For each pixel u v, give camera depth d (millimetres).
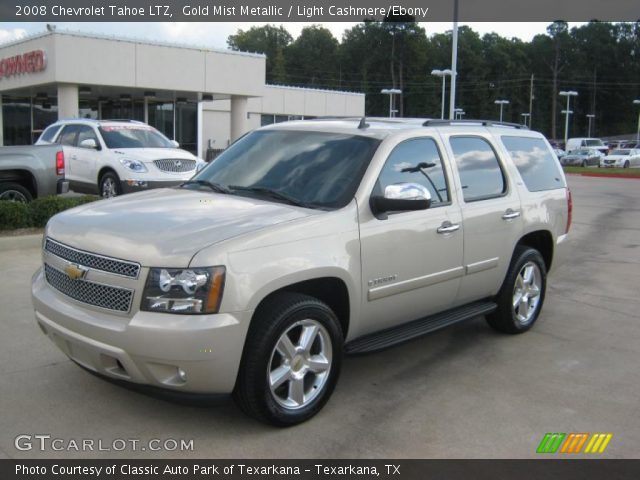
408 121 5516
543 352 5844
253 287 3785
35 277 4586
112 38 22938
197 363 3637
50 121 28875
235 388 3941
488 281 5738
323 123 5441
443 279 5176
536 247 6770
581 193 23094
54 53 21812
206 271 3668
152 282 3680
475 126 5965
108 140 13734
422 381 5066
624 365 5551
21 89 25531
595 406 4680
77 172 14023
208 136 40344
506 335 6328
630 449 4059
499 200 5805
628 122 121875
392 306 4801
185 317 3646
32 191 10875
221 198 4688
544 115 115562
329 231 4273
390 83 100562
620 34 120625
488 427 4289
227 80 26359
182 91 25500
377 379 5086
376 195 4621
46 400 4441
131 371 3748
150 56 24000
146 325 3621
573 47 118938
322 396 4312
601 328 6629
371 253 4520
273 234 3980
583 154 48281
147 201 4664
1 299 6703
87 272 3916
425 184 5105
